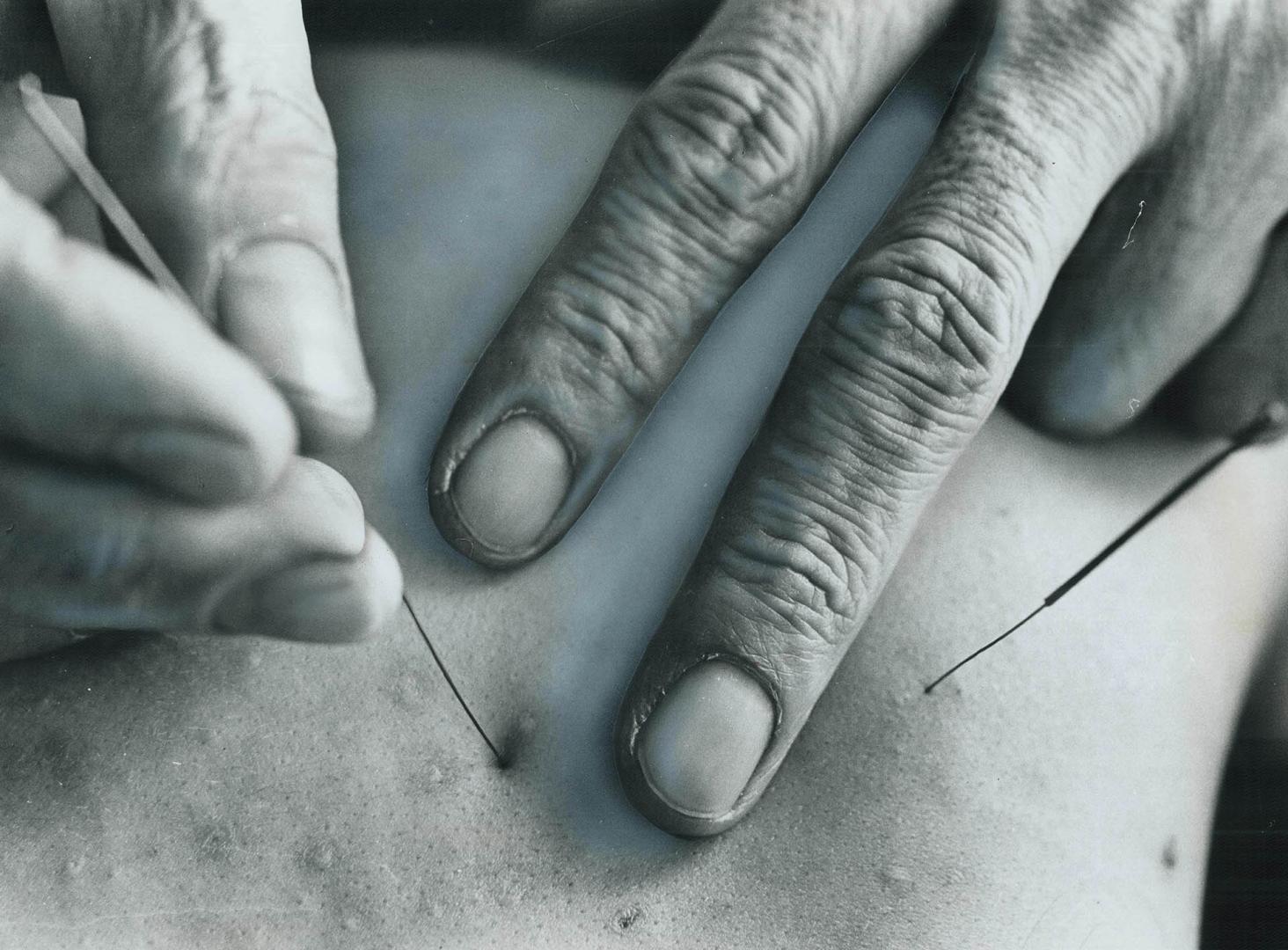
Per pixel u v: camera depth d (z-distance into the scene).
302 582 0.14
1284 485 0.19
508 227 0.18
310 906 0.16
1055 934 0.17
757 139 0.18
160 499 0.14
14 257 0.13
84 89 0.17
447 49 0.18
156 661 0.17
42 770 0.17
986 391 0.17
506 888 0.17
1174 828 0.18
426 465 0.17
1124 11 0.18
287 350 0.16
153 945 0.16
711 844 0.17
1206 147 0.18
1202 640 0.19
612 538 0.17
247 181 0.17
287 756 0.17
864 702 0.18
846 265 0.18
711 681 0.17
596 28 0.18
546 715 0.17
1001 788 0.17
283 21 0.18
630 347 0.17
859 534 0.17
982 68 0.18
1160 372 0.19
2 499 0.14
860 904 0.17
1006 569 0.18
